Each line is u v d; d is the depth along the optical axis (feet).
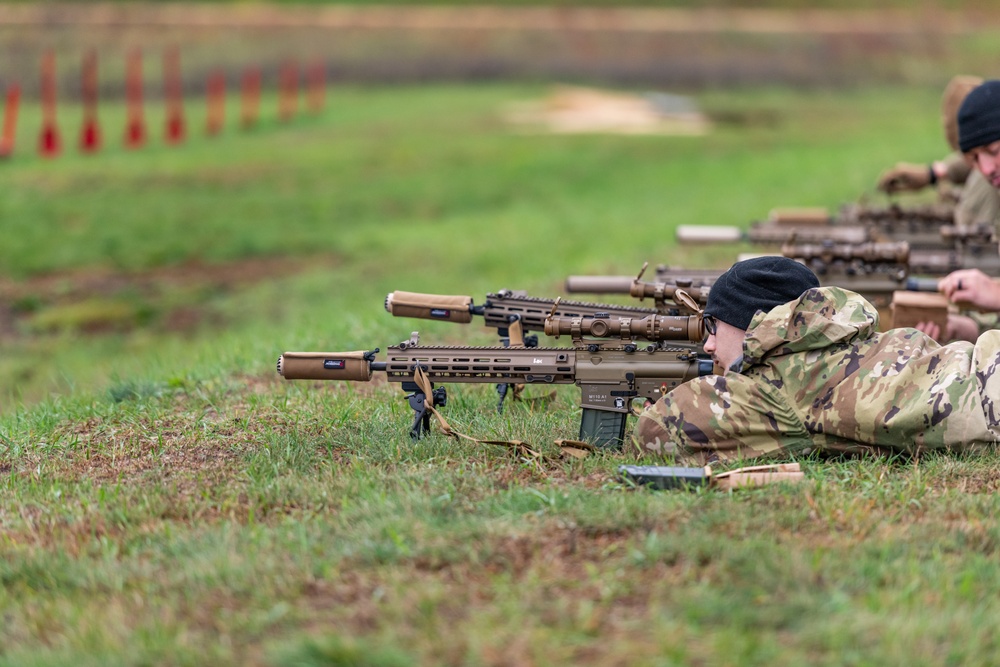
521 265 188.55
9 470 72.49
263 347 111.55
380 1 600.39
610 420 68.18
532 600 46.91
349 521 57.36
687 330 66.44
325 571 50.42
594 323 67.51
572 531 54.19
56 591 52.06
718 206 219.82
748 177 265.54
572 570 50.42
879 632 44.32
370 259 213.66
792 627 44.93
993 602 47.42
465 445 69.10
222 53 511.81
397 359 69.10
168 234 234.58
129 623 47.50
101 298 193.06
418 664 42.39
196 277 206.90
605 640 43.96
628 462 65.41
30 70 474.49
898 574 49.49
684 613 45.57
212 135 374.22
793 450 64.95
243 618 46.65
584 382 67.92
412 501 58.44
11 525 60.95
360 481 63.31
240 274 208.95
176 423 79.77
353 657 42.37
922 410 63.36
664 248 171.12
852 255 90.53
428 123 399.24
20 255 214.28
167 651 44.19
